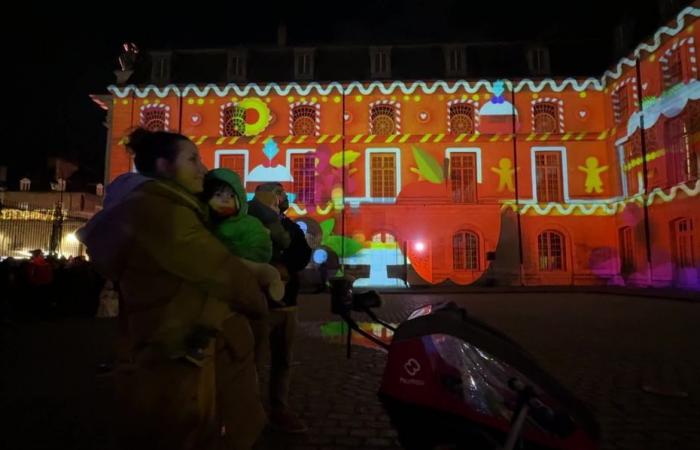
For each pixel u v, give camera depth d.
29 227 28.77
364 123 26.19
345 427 4.17
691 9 19.19
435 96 26.17
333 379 5.78
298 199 26.12
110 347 7.88
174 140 2.07
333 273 25.12
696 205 19.09
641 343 8.03
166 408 1.79
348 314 2.56
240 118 26.53
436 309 2.54
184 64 27.59
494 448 2.18
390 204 25.42
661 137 21.22
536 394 2.17
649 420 4.35
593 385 5.49
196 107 26.55
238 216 2.58
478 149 25.97
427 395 2.28
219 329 1.93
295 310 4.10
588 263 25.17
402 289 22.84
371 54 27.12
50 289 12.48
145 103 26.52
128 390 1.82
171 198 1.86
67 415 4.43
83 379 5.75
